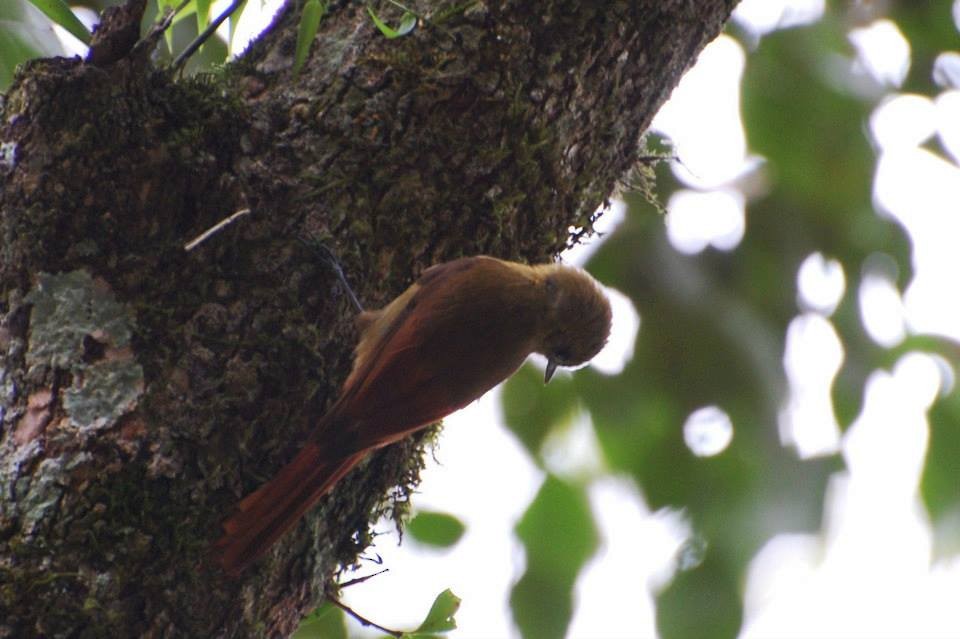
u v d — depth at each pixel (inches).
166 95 223.9
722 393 429.1
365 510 262.4
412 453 284.7
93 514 205.8
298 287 231.9
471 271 259.8
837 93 455.5
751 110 458.6
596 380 437.4
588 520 429.7
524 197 261.1
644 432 437.1
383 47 249.1
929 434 434.9
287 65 248.8
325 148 241.3
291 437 229.5
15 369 214.2
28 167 214.1
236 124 232.2
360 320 243.6
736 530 416.2
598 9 261.1
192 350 219.6
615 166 283.7
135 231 218.8
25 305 215.5
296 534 233.9
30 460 207.5
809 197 460.8
